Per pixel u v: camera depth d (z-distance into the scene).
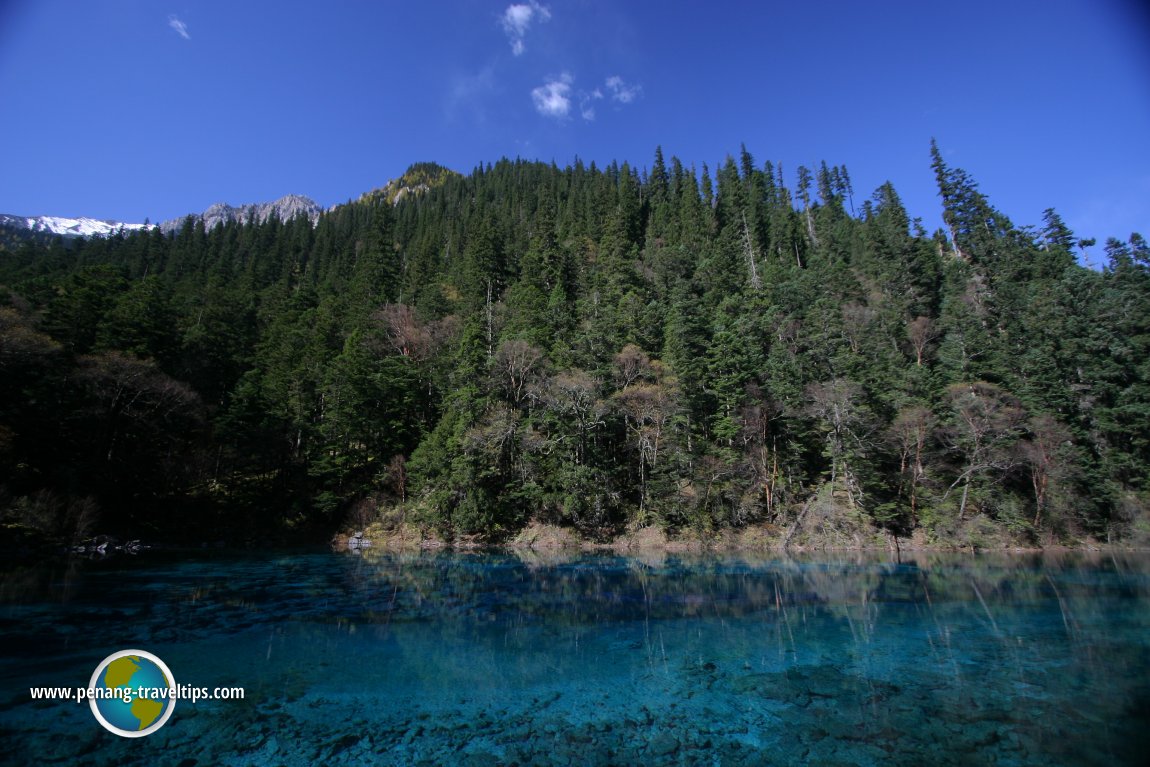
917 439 43.06
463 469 41.81
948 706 11.81
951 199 79.62
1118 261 59.31
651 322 54.31
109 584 23.52
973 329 52.38
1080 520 42.44
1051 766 9.17
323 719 10.95
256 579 26.23
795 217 95.12
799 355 50.28
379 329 61.78
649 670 14.12
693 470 42.72
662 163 114.94
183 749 9.52
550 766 9.20
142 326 45.94
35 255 95.25
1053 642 16.69
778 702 12.09
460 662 14.58
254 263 95.44
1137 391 45.34
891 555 37.69
